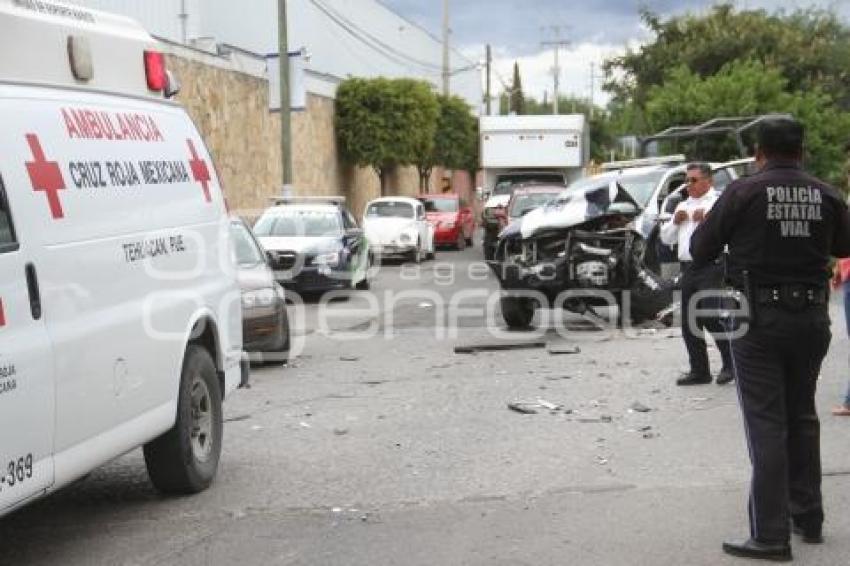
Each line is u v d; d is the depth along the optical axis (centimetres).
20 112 489
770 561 505
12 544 556
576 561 511
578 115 3000
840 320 1357
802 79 3528
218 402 676
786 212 504
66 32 553
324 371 1099
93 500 639
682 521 569
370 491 641
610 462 696
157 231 602
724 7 3791
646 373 1025
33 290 467
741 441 743
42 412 466
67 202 506
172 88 681
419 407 893
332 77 3662
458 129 4891
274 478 677
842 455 695
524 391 952
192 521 590
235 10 4075
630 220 1316
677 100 2820
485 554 524
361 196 4025
